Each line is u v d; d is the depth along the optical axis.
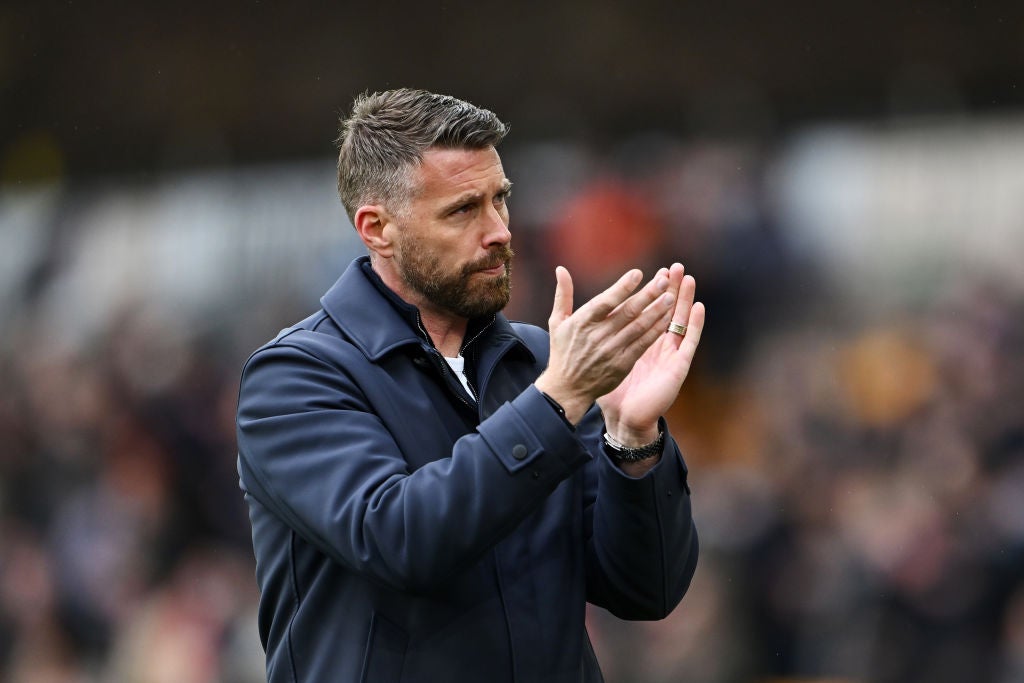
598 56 34.06
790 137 32.09
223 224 36.66
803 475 25.64
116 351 35.09
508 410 6.89
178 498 31.73
